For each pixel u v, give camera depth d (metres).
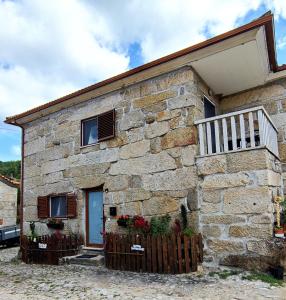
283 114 7.81
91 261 7.67
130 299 4.68
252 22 5.97
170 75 7.59
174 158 7.20
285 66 7.68
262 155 6.05
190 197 6.80
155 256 6.41
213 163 6.62
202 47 6.66
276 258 5.57
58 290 5.43
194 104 7.15
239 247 6.07
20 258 9.77
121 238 7.01
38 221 10.15
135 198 7.77
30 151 10.92
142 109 8.00
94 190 8.93
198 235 6.44
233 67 7.32
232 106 8.73
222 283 5.30
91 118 9.17
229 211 6.29
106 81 8.38
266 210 5.86
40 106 10.16
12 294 5.31
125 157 8.15
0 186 18.78
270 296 4.54
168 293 4.89
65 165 9.59
